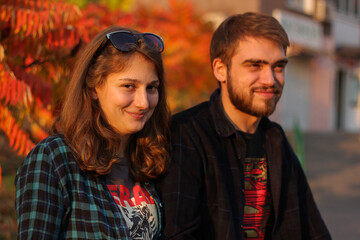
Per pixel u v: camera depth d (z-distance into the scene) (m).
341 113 16.97
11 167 3.54
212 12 12.98
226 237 1.83
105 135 1.61
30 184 1.41
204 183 1.92
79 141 1.55
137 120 1.66
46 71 2.75
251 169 2.05
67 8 2.57
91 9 3.67
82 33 2.68
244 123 2.07
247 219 2.00
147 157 1.80
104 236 1.48
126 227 1.56
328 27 15.16
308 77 14.82
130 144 1.79
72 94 1.62
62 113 1.62
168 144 1.93
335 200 6.87
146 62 1.63
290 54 13.34
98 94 1.66
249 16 1.98
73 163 1.52
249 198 2.02
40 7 2.54
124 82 1.61
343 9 16.50
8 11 2.37
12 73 2.29
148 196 1.77
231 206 1.92
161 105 1.88
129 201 1.69
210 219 1.89
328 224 5.68
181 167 1.88
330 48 15.25
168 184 1.85
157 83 1.70
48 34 2.50
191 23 9.49
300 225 2.15
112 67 1.59
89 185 1.53
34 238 1.35
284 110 13.84
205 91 8.39
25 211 1.38
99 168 1.54
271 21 1.96
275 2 13.02
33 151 1.48
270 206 2.07
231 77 1.99
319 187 7.58
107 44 1.63
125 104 1.62
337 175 8.40
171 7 9.91
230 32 2.00
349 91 17.09
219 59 2.06
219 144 2.01
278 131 2.12
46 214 1.39
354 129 17.23
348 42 16.67
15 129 2.37
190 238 1.80
